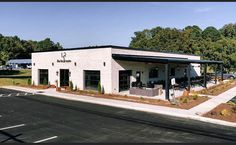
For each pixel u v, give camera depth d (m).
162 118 15.07
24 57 110.25
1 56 60.16
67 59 30.55
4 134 11.66
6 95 25.70
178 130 12.38
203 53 62.75
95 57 26.95
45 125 13.32
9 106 19.16
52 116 15.55
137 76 29.91
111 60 25.48
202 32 102.56
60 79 32.12
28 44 111.25
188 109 17.36
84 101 21.81
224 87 32.00
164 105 18.95
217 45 60.78
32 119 14.72
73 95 24.88
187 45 64.25
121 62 26.78
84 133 11.82
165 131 12.20
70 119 14.72
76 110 17.56
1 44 90.50
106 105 19.78
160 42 68.56
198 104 19.41
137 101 20.91
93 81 27.66
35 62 35.94
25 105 19.64
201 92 26.52
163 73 36.53
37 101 21.77
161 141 10.65
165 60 21.95
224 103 19.89
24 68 97.19
